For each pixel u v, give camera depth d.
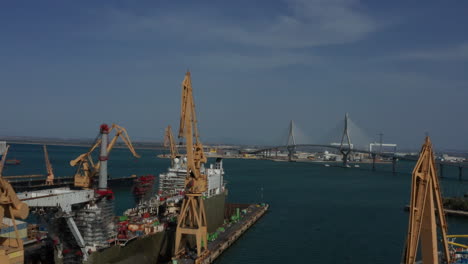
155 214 115.31
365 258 103.56
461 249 93.44
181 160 143.75
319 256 104.81
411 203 63.78
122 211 158.38
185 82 92.12
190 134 92.19
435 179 67.12
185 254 96.75
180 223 94.69
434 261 64.00
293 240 119.81
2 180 61.66
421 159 63.84
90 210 82.25
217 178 133.75
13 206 63.06
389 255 106.00
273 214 159.88
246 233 127.44
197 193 93.38
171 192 129.88
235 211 157.12
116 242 84.12
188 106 92.50
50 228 80.19
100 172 88.00
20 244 65.56
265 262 99.50
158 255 93.88
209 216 118.06
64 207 76.12
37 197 71.44
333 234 127.19
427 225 64.44
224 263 98.06
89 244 80.69
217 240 111.81
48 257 85.31
